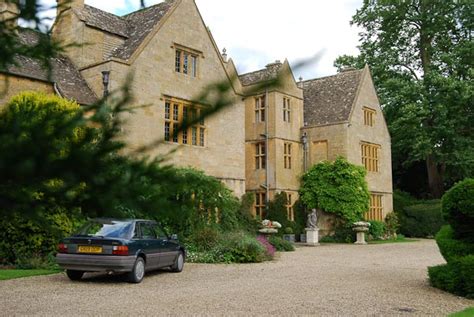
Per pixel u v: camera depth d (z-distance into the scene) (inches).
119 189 65.2
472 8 1197.7
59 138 64.2
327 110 1120.2
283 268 520.7
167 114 748.0
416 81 1242.6
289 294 351.3
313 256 678.5
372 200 1148.5
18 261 483.8
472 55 1187.3
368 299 336.5
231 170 848.9
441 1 1232.8
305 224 1051.9
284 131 1032.2
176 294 346.0
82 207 67.7
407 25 1322.6
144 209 67.4
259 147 1030.4
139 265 402.9
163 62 745.6
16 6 83.0
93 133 66.2
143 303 309.6
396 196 1328.7
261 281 418.3
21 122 64.6
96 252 386.6
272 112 1013.2
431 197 1363.2
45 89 630.5
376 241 1060.5
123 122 69.2
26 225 476.7
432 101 1205.1
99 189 65.1
